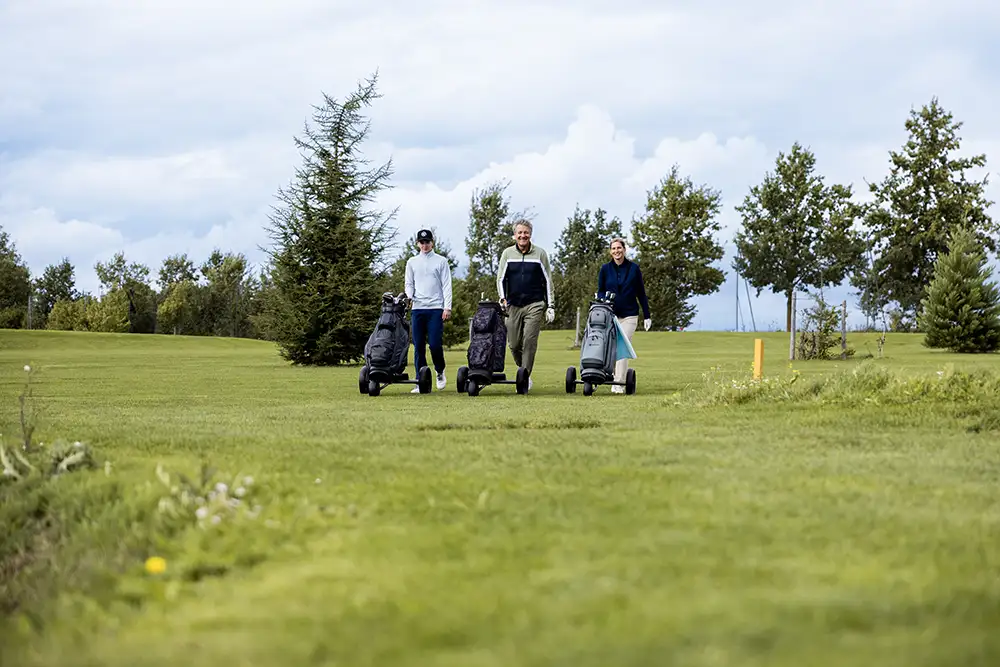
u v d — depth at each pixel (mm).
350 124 59219
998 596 5539
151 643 5336
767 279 159750
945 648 4691
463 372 27141
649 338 96812
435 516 8070
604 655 4648
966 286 66188
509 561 6508
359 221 58969
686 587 5773
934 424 15820
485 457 11727
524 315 27219
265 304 60000
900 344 76750
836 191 158500
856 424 16047
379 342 26922
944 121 146875
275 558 7055
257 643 5133
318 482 9586
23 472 10703
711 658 4555
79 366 50656
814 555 6555
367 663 4711
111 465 10820
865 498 8812
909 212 148000
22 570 8156
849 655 4594
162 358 65875
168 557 7254
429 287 28250
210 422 17453
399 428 16031
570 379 26703
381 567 6500
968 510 8266
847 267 153875
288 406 22484
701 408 19578
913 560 6422
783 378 21312
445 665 4625
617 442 13492
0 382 34812
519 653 4707
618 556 6562
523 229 26953
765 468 10812
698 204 168875
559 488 9266
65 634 5715
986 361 48906
